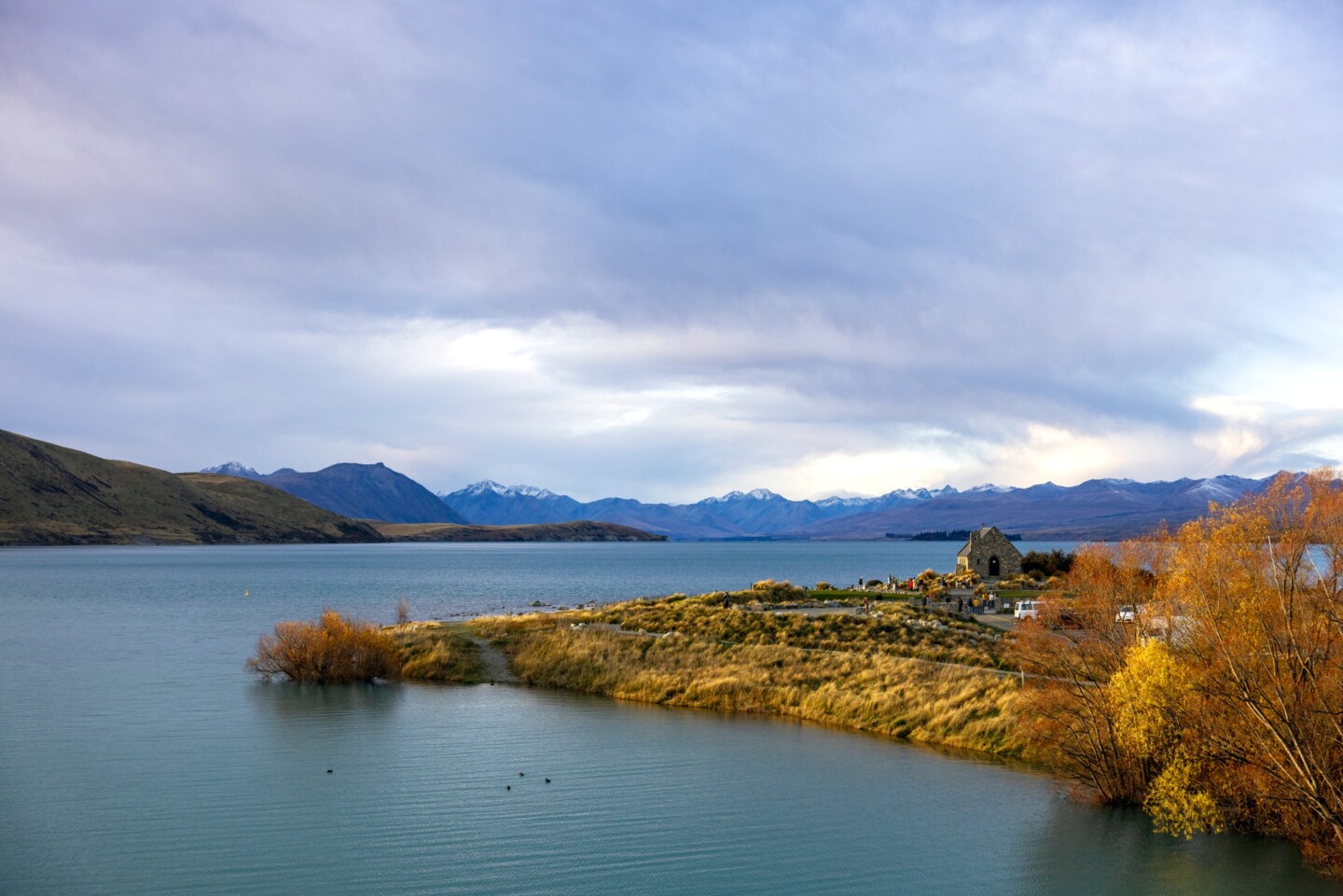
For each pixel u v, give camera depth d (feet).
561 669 220.02
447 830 115.24
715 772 139.85
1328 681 102.78
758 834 113.70
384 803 125.18
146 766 141.59
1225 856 106.63
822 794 128.88
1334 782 101.40
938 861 106.01
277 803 124.36
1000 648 198.18
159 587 563.07
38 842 109.29
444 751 152.15
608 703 193.57
